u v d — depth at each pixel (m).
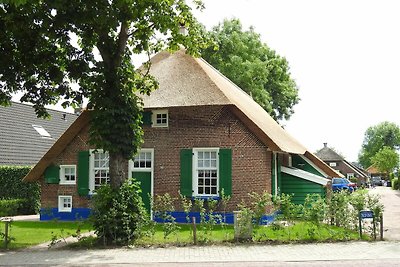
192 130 19.42
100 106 14.23
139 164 19.98
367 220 14.80
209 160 19.34
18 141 29.16
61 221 20.48
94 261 11.27
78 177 20.69
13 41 14.11
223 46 38.75
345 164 89.94
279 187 21.14
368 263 10.53
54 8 12.42
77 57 14.40
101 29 13.57
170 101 19.20
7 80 14.42
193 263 10.84
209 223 14.29
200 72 20.03
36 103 15.38
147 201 19.67
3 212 23.44
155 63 21.27
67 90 14.86
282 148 18.98
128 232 13.55
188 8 15.23
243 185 18.69
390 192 55.22
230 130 19.03
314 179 21.11
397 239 13.77
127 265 10.77
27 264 11.01
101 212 13.80
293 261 10.88
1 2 10.55
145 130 19.84
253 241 13.46
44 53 14.50
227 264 10.66
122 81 14.45
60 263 11.07
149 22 14.77
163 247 13.02
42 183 21.30
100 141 14.16
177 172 19.44
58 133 34.50
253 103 27.94
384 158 102.94
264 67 38.19
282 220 14.13
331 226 14.38
